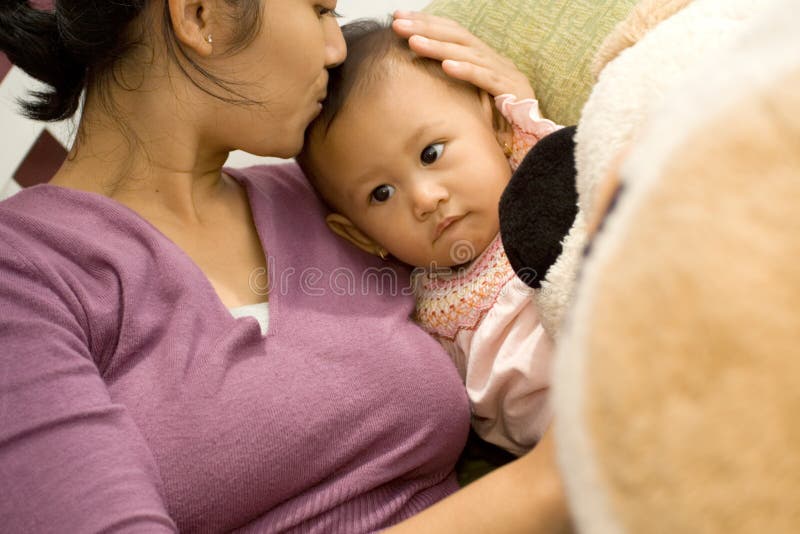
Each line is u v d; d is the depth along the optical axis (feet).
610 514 0.82
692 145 0.88
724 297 0.77
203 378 2.21
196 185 2.80
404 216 2.97
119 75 2.49
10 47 2.52
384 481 2.45
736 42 1.12
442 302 3.01
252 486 2.21
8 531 1.70
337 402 2.34
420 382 2.52
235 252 2.74
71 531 1.71
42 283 2.11
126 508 1.78
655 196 0.88
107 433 1.91
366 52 3.04
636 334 0.81
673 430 0.77
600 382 0.82
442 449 2.61
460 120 2.93
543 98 3.34
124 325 2.22
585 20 3.28
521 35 3.41
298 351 2.40
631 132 1.54
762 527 0.75
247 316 2.41
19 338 1.94
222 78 2.47
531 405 2.77
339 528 2.37
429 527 1.95
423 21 3.13
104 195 2.57
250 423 2.21
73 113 2.72
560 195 2.00
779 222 0.79
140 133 2.56
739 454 0.75
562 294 2.01
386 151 2.90
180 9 2.31
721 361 0.76
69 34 2.38
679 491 0.78
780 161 0.82
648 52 1.63
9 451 1.77
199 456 2.14
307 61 2.56
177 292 2.33
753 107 0.86
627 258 0.86
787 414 0.74
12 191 4.22
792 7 1.05
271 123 2.63
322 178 3.11
